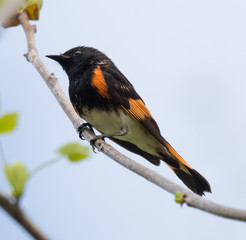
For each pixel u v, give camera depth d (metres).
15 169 4.20
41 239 3.27
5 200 3.39
